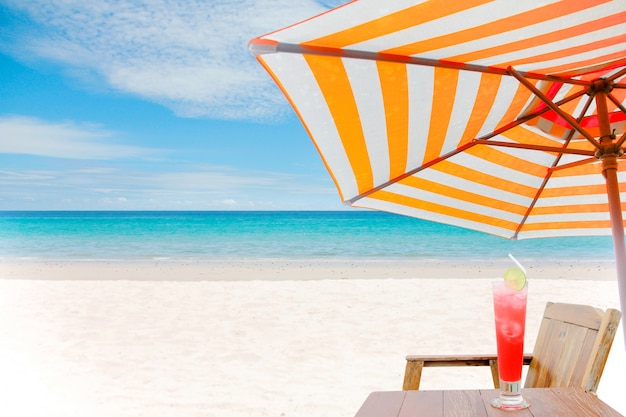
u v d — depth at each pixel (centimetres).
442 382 448
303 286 1024
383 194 258
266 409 393
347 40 158
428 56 175
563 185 271
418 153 229
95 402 410
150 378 469
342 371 484
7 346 579
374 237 3095
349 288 991
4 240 3200
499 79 205
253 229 3691
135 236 3372
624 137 204
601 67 210
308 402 407
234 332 638
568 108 261
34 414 386
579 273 1417
